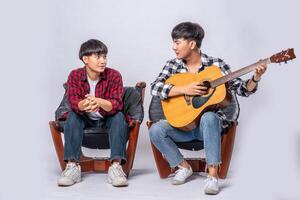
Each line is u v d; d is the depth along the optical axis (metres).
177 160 3.56
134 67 4.33
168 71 3.63
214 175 3.34
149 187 3.51
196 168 3.81
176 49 3.53
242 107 4.21
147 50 4.32
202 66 3.59
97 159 3.92
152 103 3.79
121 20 4.33
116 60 4.35
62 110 3.87
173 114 3.48
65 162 3.77
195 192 3.38
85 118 3.67
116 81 3.68
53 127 3.75
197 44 3.54
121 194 3.34
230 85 3.46
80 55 3.65
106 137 3.69
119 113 3.62
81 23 4.38
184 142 3.58
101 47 3.60
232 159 4.18
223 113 3.61
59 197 3.29
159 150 3.61
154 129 3.52
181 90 3.43
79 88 3.67
